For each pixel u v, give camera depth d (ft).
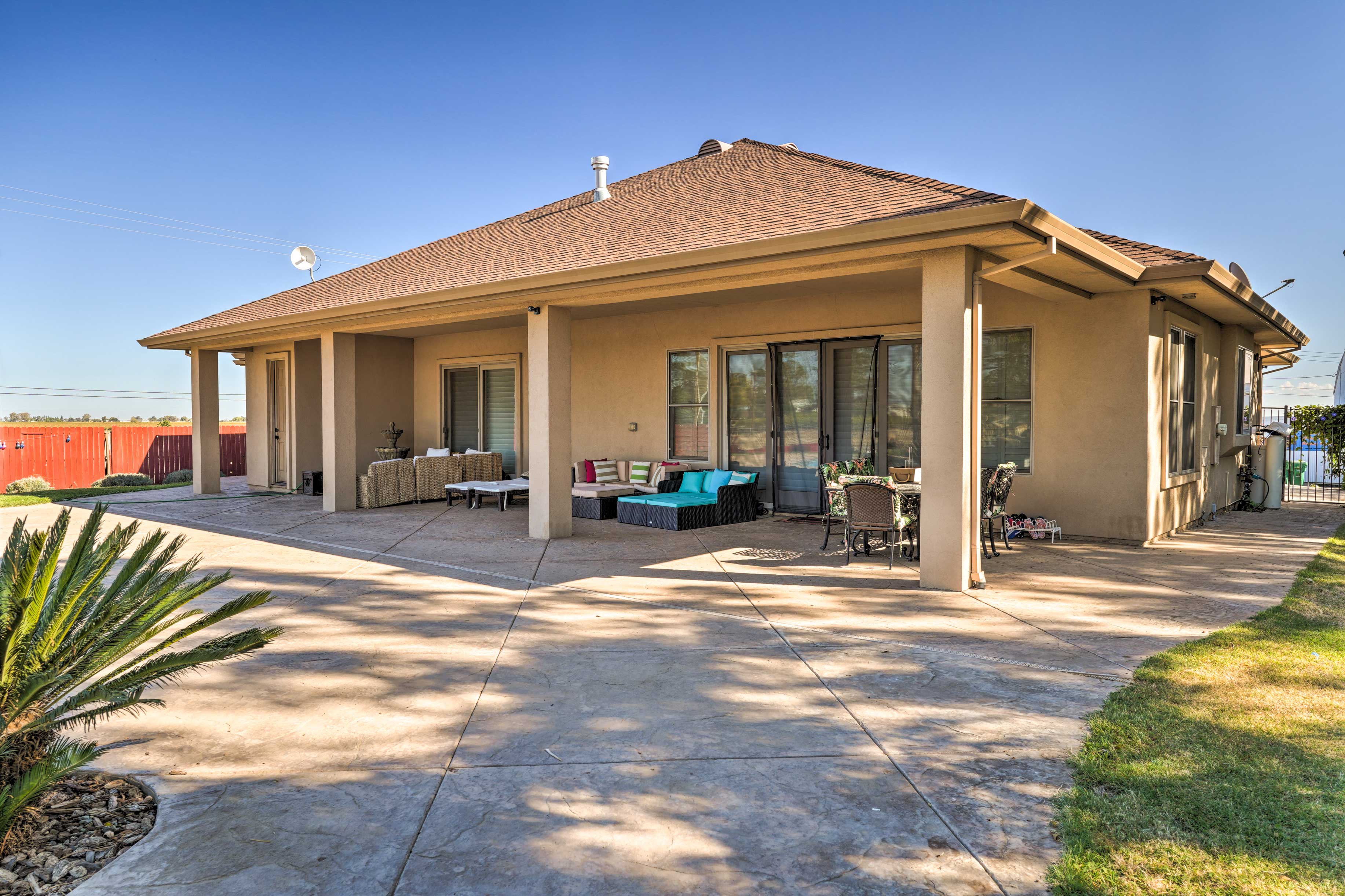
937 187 23.58
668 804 9.78
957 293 20.90
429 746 11.57
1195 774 10.38
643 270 25.67
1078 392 30.30
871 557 27.09
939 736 11.89
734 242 23.85
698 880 8.11
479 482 44.27
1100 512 29.96
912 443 33.91
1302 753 11.03
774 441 37.86
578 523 36.35
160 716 12.78
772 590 22.07
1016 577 23.63
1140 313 28.73
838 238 21.36
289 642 17.04
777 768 10.82
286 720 12.60
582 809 9.66
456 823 9.32
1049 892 7.87
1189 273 26.55
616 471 41.98
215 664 15.51
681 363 40.93
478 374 49.14
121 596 10.99
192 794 10.02
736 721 12.54
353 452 41.19
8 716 8.67
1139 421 28.99
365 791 10.14
